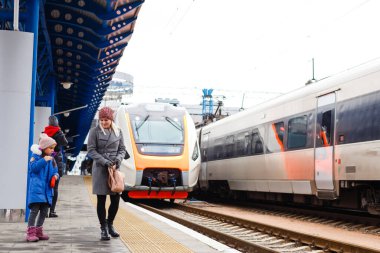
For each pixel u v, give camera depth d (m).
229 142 22.34
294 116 16.09
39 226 7.54
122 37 17.42
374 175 11.77
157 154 17.91
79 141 48.25
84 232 8.48
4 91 9.97
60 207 13.59
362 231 11.85
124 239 7.82
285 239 10.47
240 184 20.86
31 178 7.50
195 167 18.34
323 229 12.52
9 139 9.95
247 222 12.68
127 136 18.23
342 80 13.47
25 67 10.08
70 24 15.56
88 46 18.06
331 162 13.60
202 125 29.31
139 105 19.41
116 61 21.58
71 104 31.75
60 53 19.16
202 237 8.12
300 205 21.03
